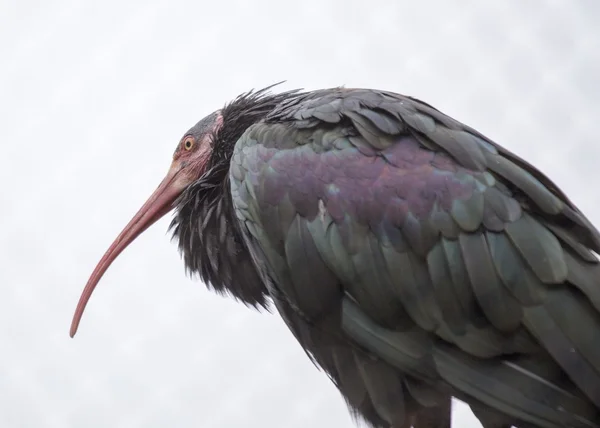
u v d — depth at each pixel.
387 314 11.21
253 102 13.95
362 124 11.77
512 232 10.80
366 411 11.98
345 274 11.34
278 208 11.76
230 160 13.25
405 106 11.85
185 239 13.86
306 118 12.12
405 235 11.13
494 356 10.78
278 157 11.96
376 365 11.64
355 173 11.52
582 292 10.49
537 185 11.01
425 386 11.48
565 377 10.55
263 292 13.33
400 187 11.27
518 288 10.63
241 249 13.10
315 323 11.77
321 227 11.49
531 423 10.63
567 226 10.91
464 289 10.84
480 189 11.05
